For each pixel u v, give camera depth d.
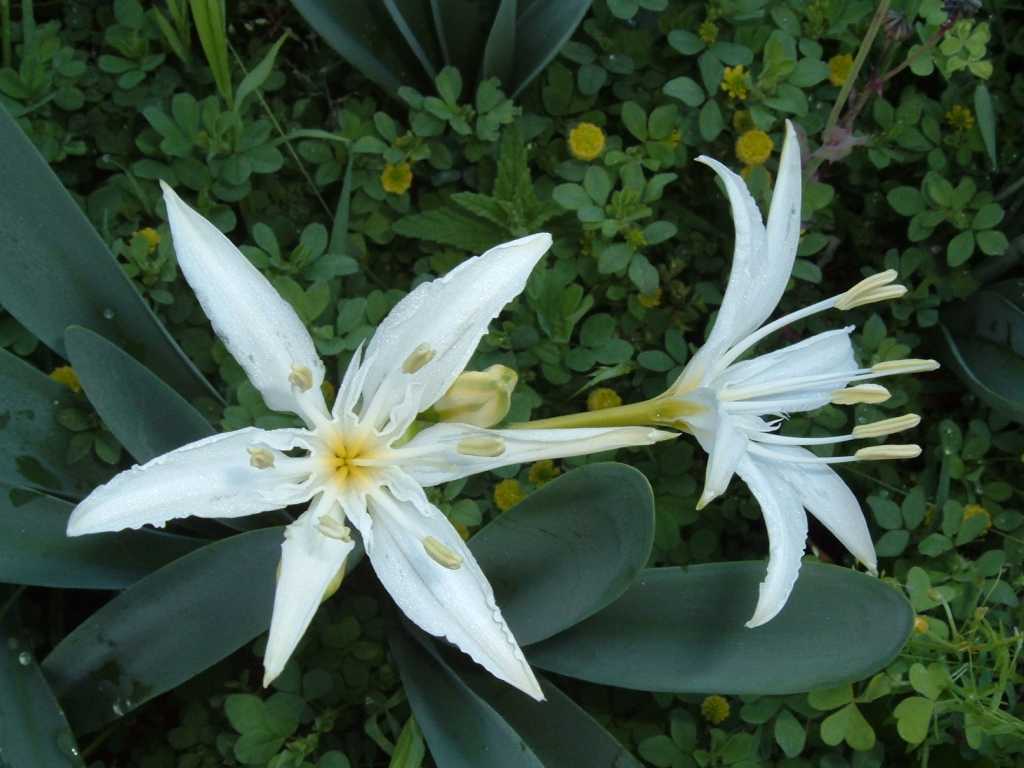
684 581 0.32
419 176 0.40
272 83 0.39
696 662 0.32
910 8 0.37
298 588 0.28
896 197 0.39
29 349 0.35
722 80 0.39
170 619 0.31
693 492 0.37
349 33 0.37
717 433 0.29
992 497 0.39
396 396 0.29
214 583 0.31
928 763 0.36
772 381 0.32
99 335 0.32
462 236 0.38
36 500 0.31
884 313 0.41
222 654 0.31
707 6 0.39
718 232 0.40
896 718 0.35
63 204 0.32
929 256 0.40
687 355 0.39
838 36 0.40
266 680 0.27
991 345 0.39
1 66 0.38
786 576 0.30
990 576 0.37
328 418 0.29
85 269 0.33
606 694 0.36
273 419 0.34
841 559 0.39
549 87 0.39
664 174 0.37
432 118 0.38
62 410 0.32
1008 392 0.39
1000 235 0.38
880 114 0.39
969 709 0.34
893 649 0.31
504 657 0.28
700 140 0.39
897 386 0.39
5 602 0.32
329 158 0.38
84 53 0.39
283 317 0.29
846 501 0.32
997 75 0.42
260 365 0.29
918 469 0.40
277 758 0.33
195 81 0.39
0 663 0.30
